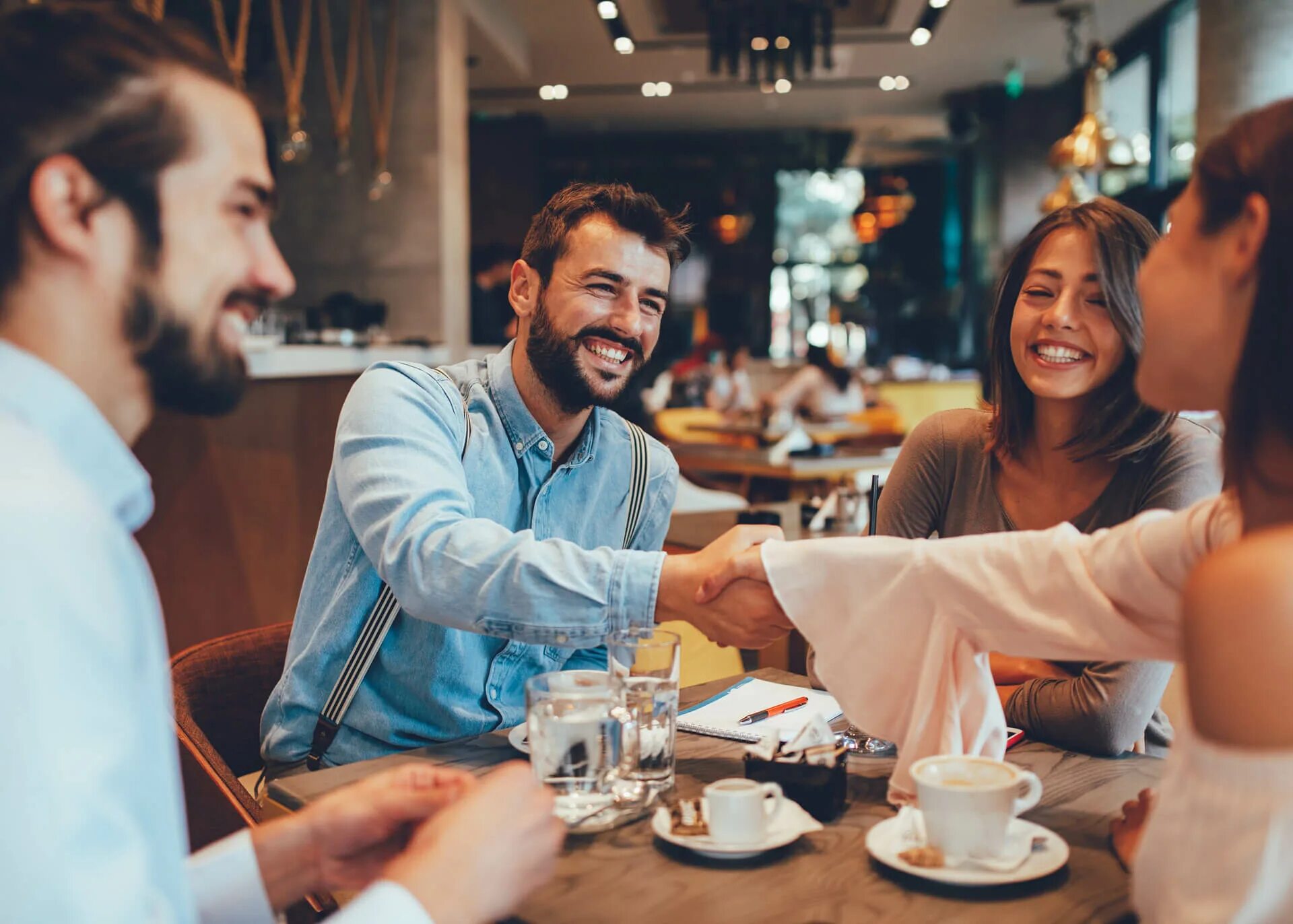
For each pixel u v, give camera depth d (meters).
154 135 0.63
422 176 6.79
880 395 9.87
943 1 7.64
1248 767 0.60
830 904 0.85
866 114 11.44
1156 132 8.23
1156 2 7.89
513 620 1.23
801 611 1.13
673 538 2.86
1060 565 1.04
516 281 1.63
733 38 7.55
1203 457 1.59
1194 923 0.63
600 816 1.02
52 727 0.52
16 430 0.57
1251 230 0.77
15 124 0.60
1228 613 0.60
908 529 1.81
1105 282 1.53
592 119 11.62
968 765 0.95
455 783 0.92
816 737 1.07
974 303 11.34
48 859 0.51
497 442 1.59
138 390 0.68
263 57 5.54
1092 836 0.99
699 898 0.86
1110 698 1.28
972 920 0.83
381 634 1.49
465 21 7.29
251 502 3.94
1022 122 10.45
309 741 1.54
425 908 0.70
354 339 4.91
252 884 0.89
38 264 0.62
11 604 0.52
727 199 12.52
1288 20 5.54
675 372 10.65
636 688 1.09
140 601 0.60
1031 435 1.72
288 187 6.93
